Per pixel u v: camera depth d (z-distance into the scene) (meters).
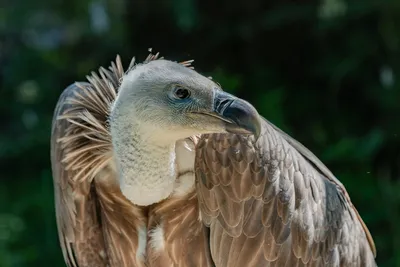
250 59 13.80
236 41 13.71
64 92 6.41
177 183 5.91
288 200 5.79
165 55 14.05
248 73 13.79
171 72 5.45
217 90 5.45
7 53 16.16
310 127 13.33
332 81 13.16
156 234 6.03
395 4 12.61
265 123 5.97
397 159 12.87
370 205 11.58
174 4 13.33
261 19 13.41
